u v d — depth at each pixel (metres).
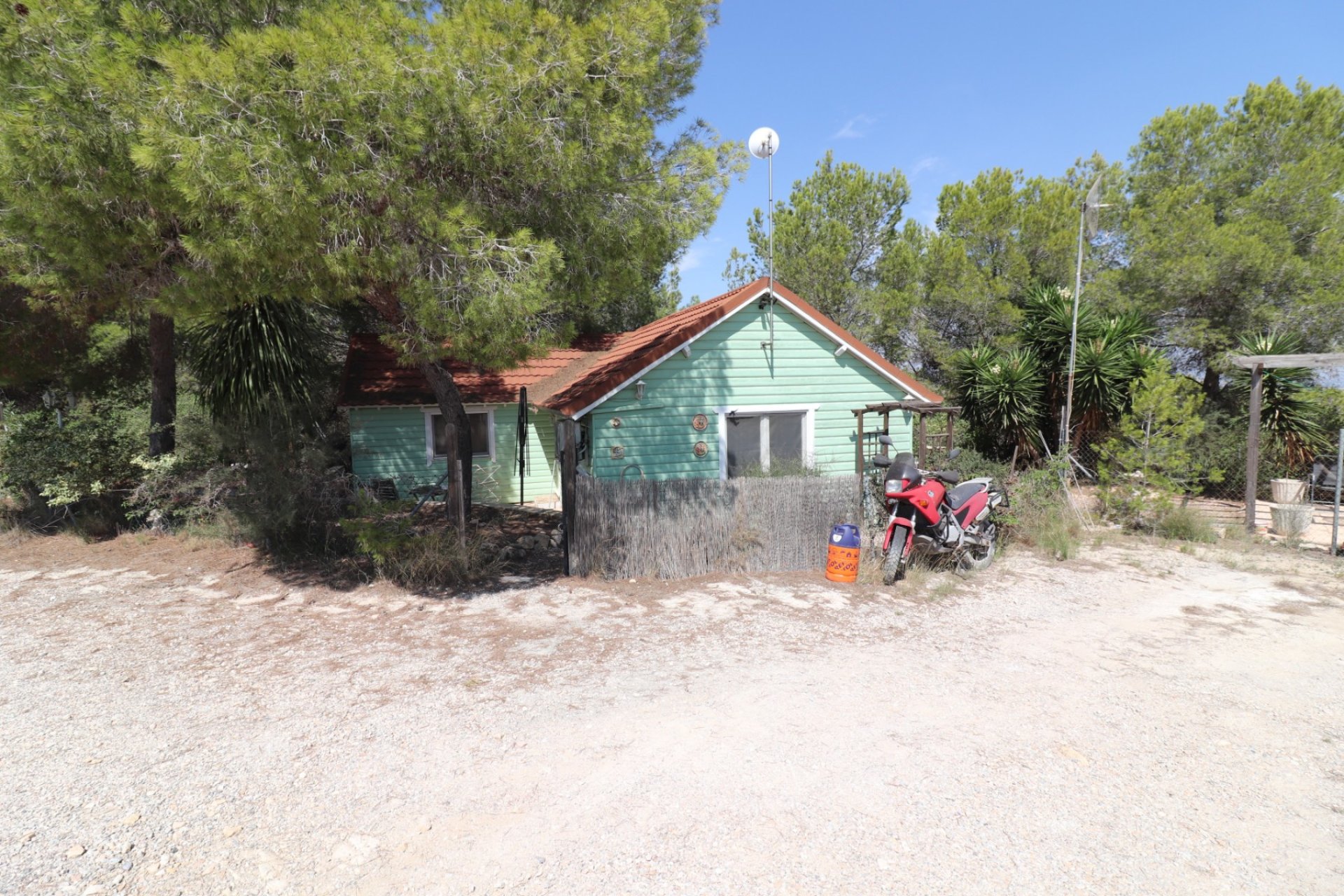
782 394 11.66
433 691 4.84
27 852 3.07
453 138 6.38
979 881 2.90
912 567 8.14
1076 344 12.32
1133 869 2.98
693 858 3.04
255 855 3.07
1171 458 10.22
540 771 3.78
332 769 3.80
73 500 9.91
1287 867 3.00
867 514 8.33
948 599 7.08
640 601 6.97
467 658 5.47
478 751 3.99
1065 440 11.24
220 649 5.75
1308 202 15.17
